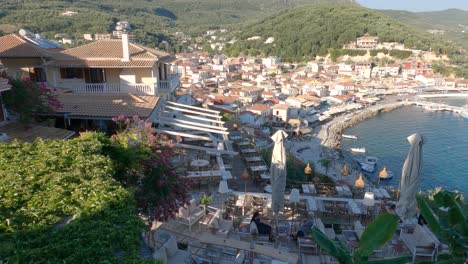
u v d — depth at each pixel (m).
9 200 8.60
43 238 7.08
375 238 5.96
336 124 101.31
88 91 31.47
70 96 28.70
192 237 16.03
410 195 16.30
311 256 15.95
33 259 6.35
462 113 114.50
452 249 6.30
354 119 107.62
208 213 18.50
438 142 85.81
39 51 30.64
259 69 178.88
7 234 7.21
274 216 19.78
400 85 155.62
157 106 28.34
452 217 6.38
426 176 64.81
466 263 6.21
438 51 197.25
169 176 14.65
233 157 43.72
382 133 95.06
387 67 183.88
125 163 13.73
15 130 20.06
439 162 71.94
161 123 26.53
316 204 21.08
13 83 20.53
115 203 8.71
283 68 195.25
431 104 128.12
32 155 11.30
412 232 17.45
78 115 24.48
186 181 15.94
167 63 35.00
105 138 13.79
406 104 133.88
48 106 23.69
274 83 142.38
